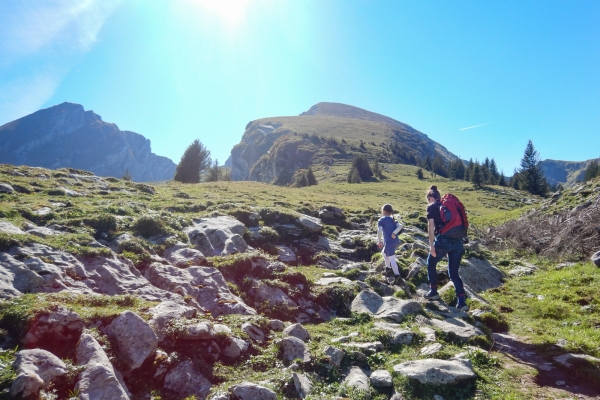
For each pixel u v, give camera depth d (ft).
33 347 15.76
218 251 35.47
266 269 32.27
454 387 18.76
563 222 58.90
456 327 26.21
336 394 17.47
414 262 38.60
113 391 13.64
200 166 157.28
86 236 28.86
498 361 22.18
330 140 593.01
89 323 17.22
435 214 30.99
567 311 30.71
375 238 50.44
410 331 24.03
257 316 23.67
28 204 37.14
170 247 32.53
